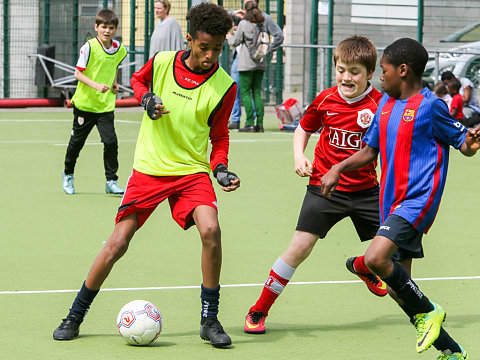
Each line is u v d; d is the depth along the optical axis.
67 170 15.58
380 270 6.75
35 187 16.23
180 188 7.62
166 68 7.79
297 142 8.07
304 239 7.92
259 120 26.67
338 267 10.42
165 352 7.16
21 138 24.33
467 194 16.02
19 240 11.72
